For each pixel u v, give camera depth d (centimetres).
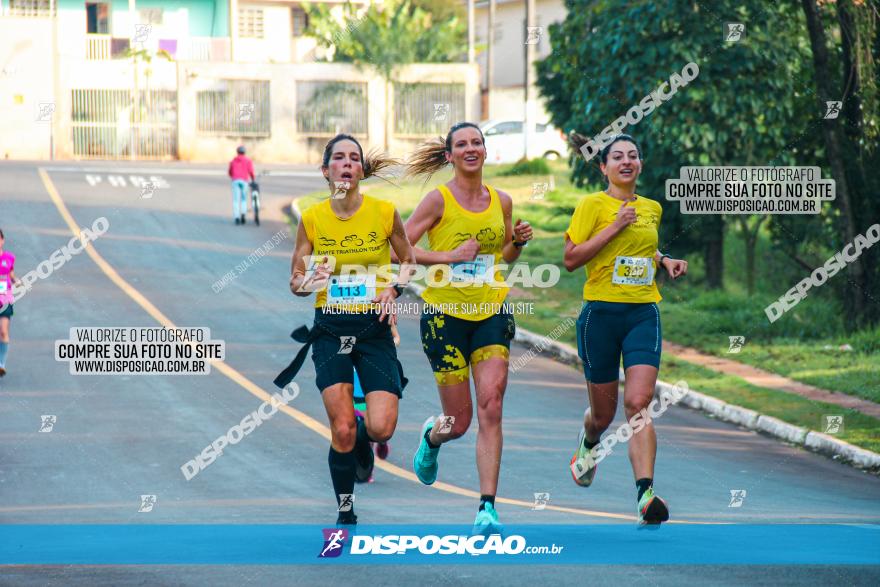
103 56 7256
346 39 5675
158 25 7900
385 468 1609
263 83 6650
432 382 2236
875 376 2300
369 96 5862
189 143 6712
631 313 1133
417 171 1162
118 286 3158
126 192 4862
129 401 2030
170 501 1359
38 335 2602
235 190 4247
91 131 6750
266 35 7962
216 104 6706
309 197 4797
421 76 5697
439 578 876
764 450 1833
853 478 1661
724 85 2794
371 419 1052
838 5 2617
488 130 5334
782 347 2617
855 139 2689
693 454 1758
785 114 2828
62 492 1428
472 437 1830
